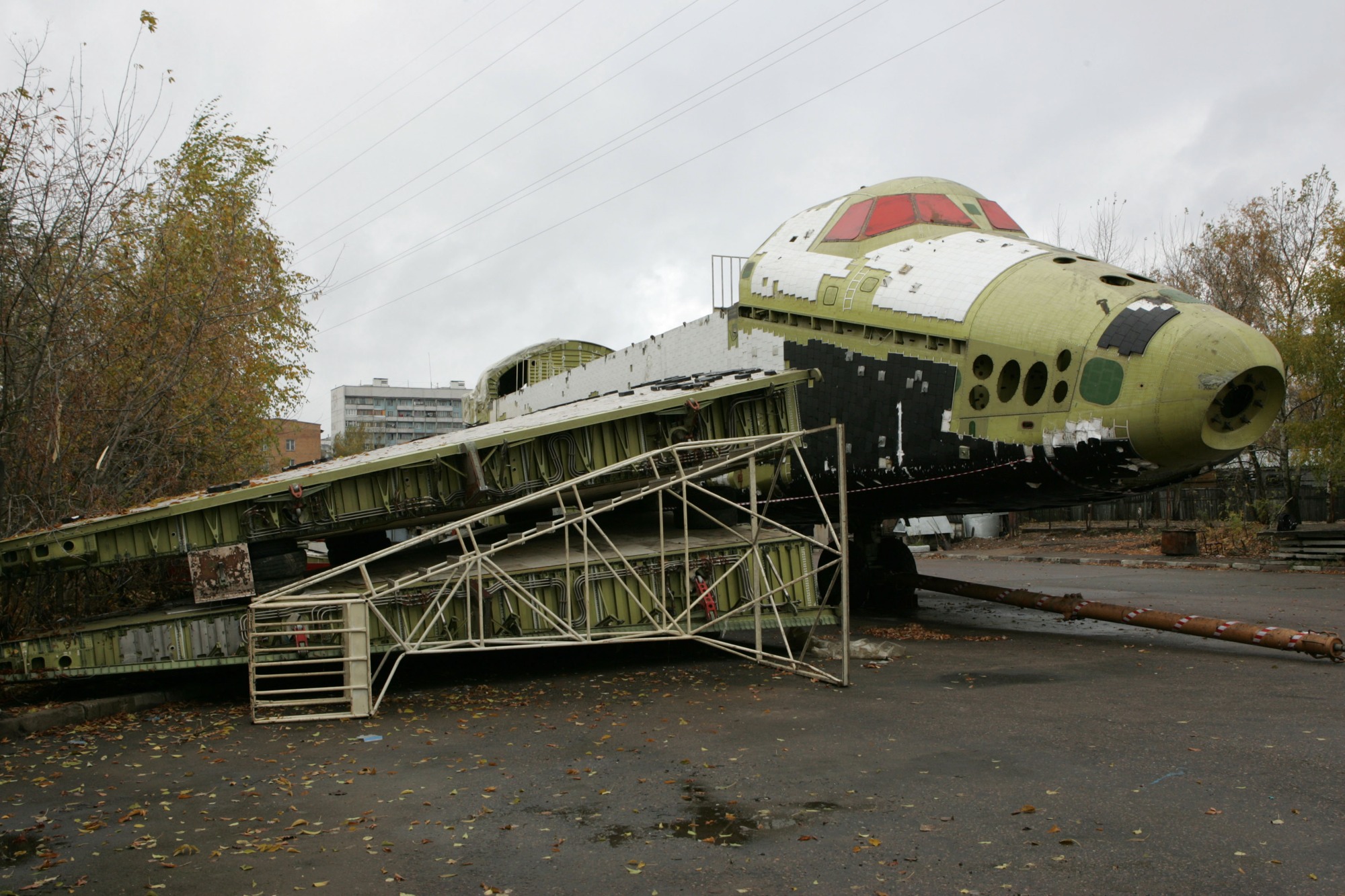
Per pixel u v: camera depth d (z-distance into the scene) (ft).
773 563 35.09
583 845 16.48
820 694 29.45
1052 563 88.17
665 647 39.70
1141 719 24.54
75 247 38.06
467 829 17.47
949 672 32.48
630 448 37.27
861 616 50.11
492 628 32.83
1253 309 100.83
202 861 16.06
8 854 16.61
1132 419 31.30
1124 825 16.62
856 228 43.19
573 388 64.90
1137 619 37.76
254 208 56.29
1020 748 22.03
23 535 32.19
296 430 210.79
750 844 16.30
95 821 18.37
